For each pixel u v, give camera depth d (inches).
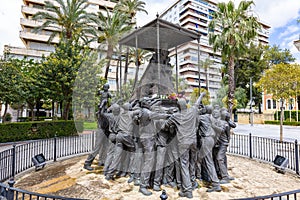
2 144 482.3
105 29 563.2
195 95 240.7
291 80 448.1
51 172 243.3
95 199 169.3
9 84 565.9
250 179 224.5
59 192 185.8
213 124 211.8
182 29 257.8
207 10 2300.7
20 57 1267.2
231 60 631.8
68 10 715.4
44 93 634.8
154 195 174.7
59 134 578.2
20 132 527.5
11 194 115.0
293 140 556.1
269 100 1566.2
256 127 1057.5
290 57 1382.9
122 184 195.5
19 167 255.3
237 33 586.2
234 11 597.3
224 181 209.6
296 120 1290.6
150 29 247.8
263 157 337.1
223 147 217.9
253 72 1304.1
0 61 598.9
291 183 220.7
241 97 1343.5
